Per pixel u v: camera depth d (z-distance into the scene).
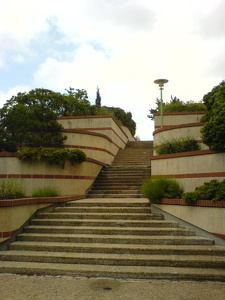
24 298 4.78
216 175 8.31
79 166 11.59
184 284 5.39
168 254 6.47
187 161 9.11
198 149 11.16
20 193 9.24
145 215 8.13
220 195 6.90
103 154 15.27
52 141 13.27
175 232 7.29
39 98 16.58
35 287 5.25
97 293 4.97
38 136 13.42
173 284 5.38
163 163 9.89
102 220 7.98
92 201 9.47
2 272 6.06
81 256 6.34
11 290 5.12
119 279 5.67
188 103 19.70
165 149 11.34
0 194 8.59
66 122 17.77
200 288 5.18
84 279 5.68
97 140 15.01
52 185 10.84
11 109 13.52
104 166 14.40
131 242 6.97
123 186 11.99
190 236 7.18
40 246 6.86
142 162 16.22
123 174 13.26
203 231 7.15
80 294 4.94
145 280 5.61
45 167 10.84
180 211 7.69
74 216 8.30
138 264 6.13
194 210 7.36
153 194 8.34
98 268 5.94
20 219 7.58
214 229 6.88
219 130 8.03
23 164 10.69
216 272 5.68
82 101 23.86
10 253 6.62
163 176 9.55
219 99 9.34
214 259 6.07
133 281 5.55
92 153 14.63
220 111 8.46
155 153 12.42
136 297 4.80
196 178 8.82
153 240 6.93
